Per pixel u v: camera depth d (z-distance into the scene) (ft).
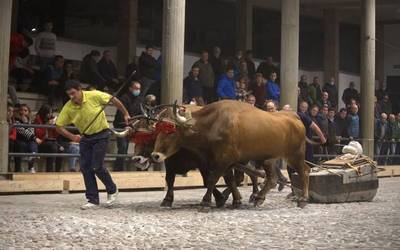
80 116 39.83
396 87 119.96
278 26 110.22
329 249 27.07
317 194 45.14
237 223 34.58
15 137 54.49
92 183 40.42
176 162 41.50
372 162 48.42
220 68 74.59
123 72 85.56
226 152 39.58
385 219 36.88
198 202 45.34
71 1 82.99
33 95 66.13
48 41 68.69
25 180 49.55
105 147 40.34
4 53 50.11
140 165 39.88
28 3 78.79
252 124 40.29
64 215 36.17
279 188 54.75
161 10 92.17
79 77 71.05
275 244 28.19
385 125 91.04
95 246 27.43
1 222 33.22
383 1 101.91
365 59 85.56
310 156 49.67
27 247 26.99
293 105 70.13
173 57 58.59
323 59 112.98
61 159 58.70
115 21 86.84
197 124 39.81
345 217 37.76
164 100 58.80
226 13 101.91
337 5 106.52
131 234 30.48
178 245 27.78
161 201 45.42
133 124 40.14
